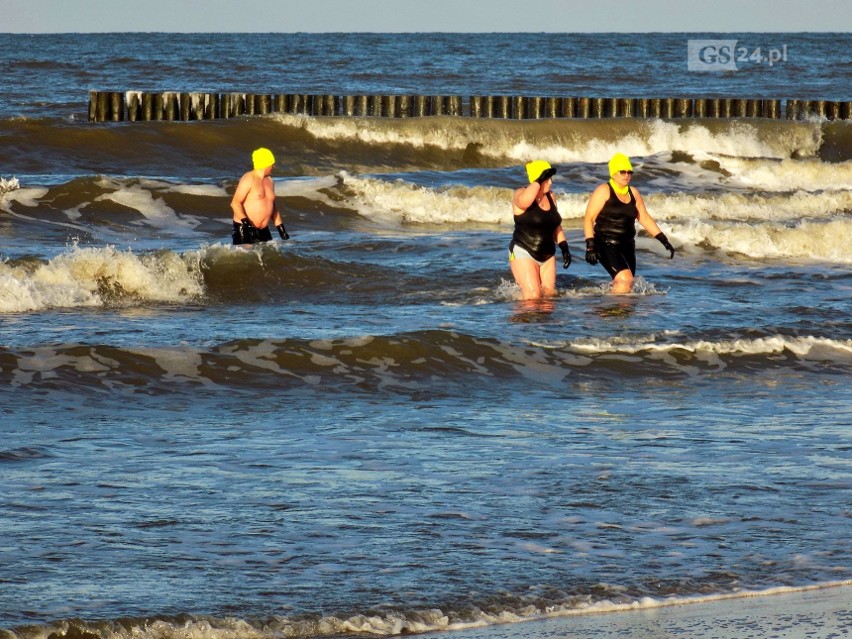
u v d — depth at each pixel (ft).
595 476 81.71
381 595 58.65
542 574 62.18
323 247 202.80
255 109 453.58
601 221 164.25
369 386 111.65
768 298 165.27
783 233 216.13
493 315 146.41
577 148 422.00
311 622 55.31
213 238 227.81
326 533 68.03
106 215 242.78
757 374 122.42
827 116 512.63
